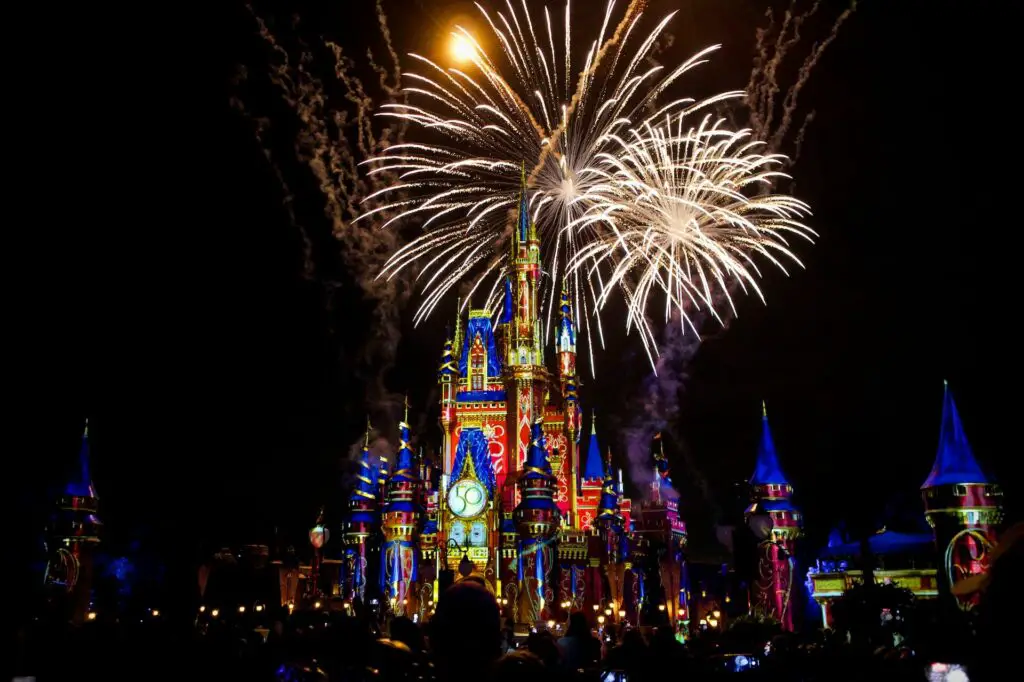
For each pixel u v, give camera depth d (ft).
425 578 255.29
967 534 134.82
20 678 33.81
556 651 46.75
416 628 51.88
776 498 204.03
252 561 202.49
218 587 187.01
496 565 249.34
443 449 274.98
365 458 277.23
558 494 272.10
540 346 276.82
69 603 44.01
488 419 271.49
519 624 216.54
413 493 260.01
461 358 284.00
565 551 239.91
